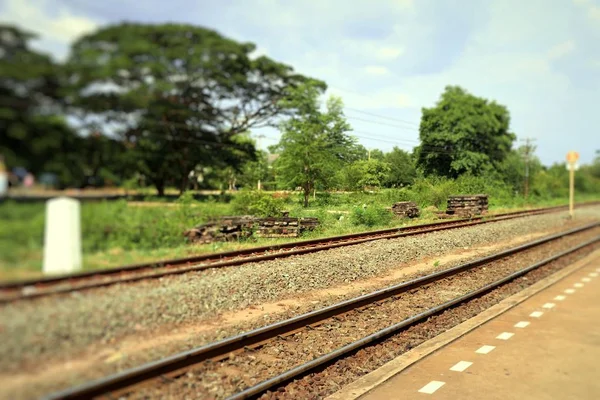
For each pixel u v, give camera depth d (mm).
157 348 5992
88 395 4758
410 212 24109
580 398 5770
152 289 7391
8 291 5172
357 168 24297
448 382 6281
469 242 18812
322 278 11430
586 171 93812
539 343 7855
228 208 13969
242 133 10727
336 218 21500
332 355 6883
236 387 5797
